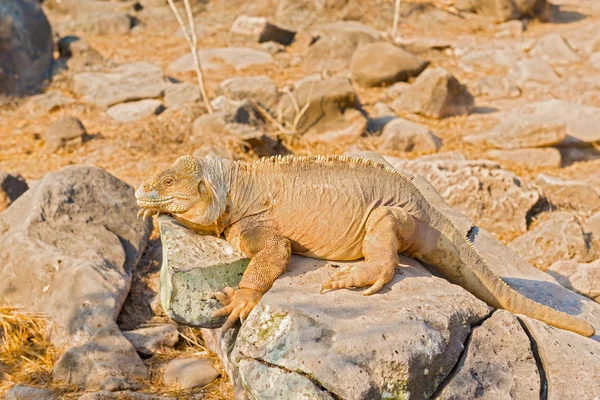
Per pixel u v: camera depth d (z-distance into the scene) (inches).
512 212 803.4
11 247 626.2
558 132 1039.0
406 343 362.6
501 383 386.0
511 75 1439.5
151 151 1023.0
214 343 557.3
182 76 1398.9
